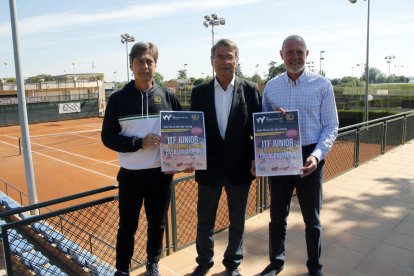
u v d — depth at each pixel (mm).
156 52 2738
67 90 48250
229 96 2787
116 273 2902
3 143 25578
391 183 5758
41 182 15664
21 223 2551
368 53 19828
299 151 2715
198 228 3076
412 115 9766
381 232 3938
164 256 3562
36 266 3730
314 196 2812
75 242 3971
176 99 2998
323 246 3621
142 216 5848
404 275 3074
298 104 2770
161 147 2707
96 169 17984
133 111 2699
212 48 2768
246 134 2838
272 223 3023
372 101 29891
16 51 9328
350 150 6703
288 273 3123
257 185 4500
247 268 3246
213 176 2877
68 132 31266
